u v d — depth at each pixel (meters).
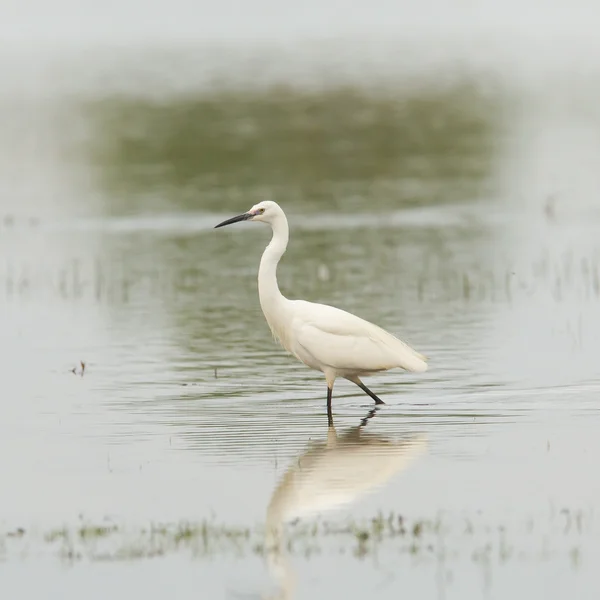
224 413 13.69
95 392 14.73
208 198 29.80
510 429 12.74
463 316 18.27
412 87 51.34
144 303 19.88
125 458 12.09
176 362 16.14
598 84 51.44
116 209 28.88
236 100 47.75
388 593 8.98
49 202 30.06
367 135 38.94
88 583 9.27
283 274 21.58
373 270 21.73
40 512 10.68
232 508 10.59
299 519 10.33
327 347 13.45
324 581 9.20
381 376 15.23
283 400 14.27
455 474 11.32
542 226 25.58
